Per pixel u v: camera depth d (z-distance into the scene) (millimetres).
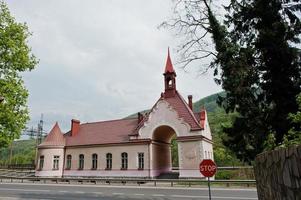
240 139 12305
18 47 17188
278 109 11180
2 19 16969
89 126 45375
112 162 38094
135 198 17844
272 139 9852
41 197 18719
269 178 6223
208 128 38031
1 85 16203
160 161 38281
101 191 21969
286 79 11117
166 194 19594
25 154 95125
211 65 13000
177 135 34156
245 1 11969
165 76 39156
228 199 16688
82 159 41031
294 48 10922
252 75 11727
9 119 16141
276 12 11312
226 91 12164
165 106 35906
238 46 11852
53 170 40750
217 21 12680
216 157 51312
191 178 31984
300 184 4098
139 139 36531
